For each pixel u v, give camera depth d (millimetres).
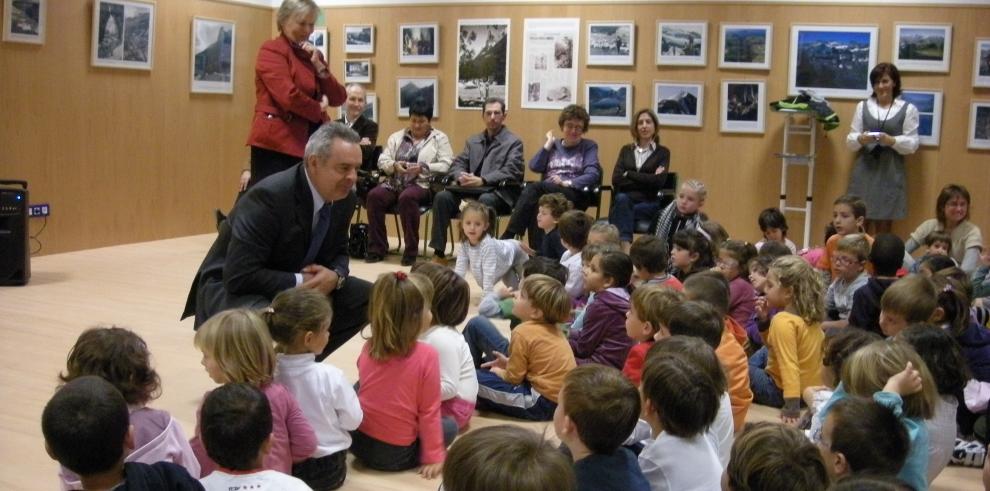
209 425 2195
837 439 2109
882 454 2076
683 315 3162
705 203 8047
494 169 7516
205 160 8719
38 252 7285
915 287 3418
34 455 3250
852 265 4750
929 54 7375
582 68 8250
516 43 8430
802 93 7328
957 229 6363
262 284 3512
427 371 3221
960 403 3562
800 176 7766
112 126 7770
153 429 2410
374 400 3223
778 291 3967
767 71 7766
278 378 2951
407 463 3268
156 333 4984
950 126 7391
